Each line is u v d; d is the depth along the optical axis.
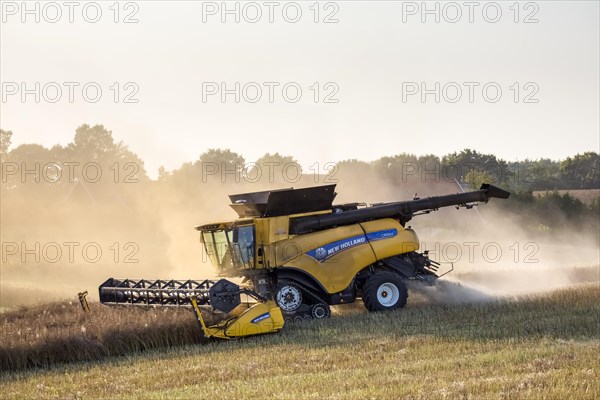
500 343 33.41
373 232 48.28
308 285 46.69
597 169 199.88
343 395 25.30
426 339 34.97
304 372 29.73
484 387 25.56
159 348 36.97
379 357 31.70
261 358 32.59
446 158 145.25
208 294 40.12
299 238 46.91
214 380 29.12
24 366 34.41
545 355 30.25
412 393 25.28
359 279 48.34
